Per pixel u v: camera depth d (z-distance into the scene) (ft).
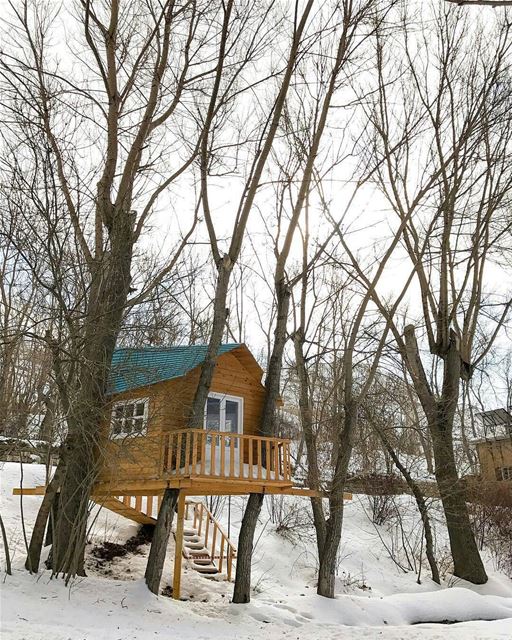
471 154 66.08
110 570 50.21
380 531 76.69
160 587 48.91
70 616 33.78
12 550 46.70
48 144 42.39
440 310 72.84
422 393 72.08
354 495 84.99
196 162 52.80
